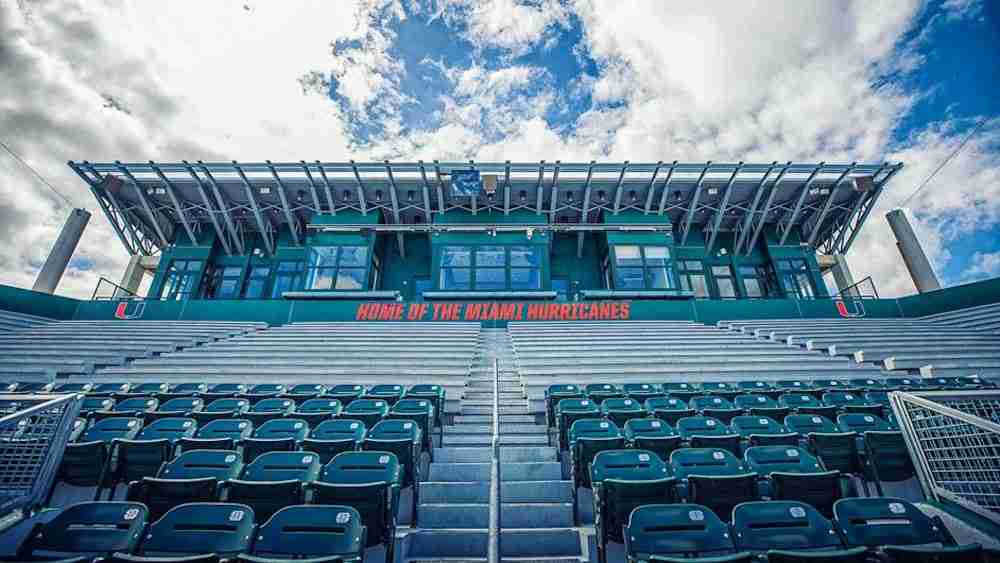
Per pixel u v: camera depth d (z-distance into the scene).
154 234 23.84
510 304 17.89
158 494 4.18
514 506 5.25
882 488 5.56
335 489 4.16
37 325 16.42
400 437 5.92
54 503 5.10
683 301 18.22
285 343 13.95
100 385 9.27
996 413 4.99
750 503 3.75
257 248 24.08
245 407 7.34
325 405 7.43
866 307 18.55
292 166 20.84
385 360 12.20
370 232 21.58
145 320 17.48
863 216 22.36
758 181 21.78
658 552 3.47
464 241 21.23
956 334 14.69
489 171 21.66
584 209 22.59
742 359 12.08
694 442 5.63
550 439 7.57
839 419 6.34
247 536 3.50
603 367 11.20
